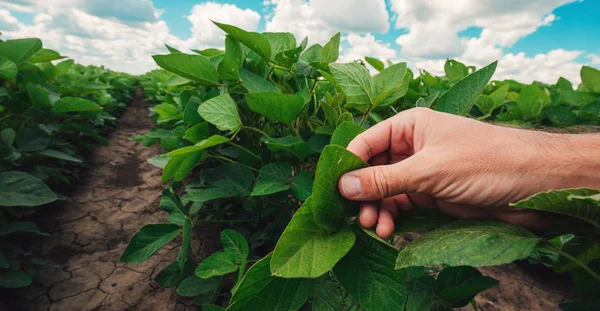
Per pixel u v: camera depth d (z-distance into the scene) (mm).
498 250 500
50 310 1712
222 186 1447
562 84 2924
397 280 661
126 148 5047
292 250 602
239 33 1240
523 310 1803
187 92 1682
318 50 1732
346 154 660
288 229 616
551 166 693
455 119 836
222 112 1185
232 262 1127
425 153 776
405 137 969
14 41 2262
